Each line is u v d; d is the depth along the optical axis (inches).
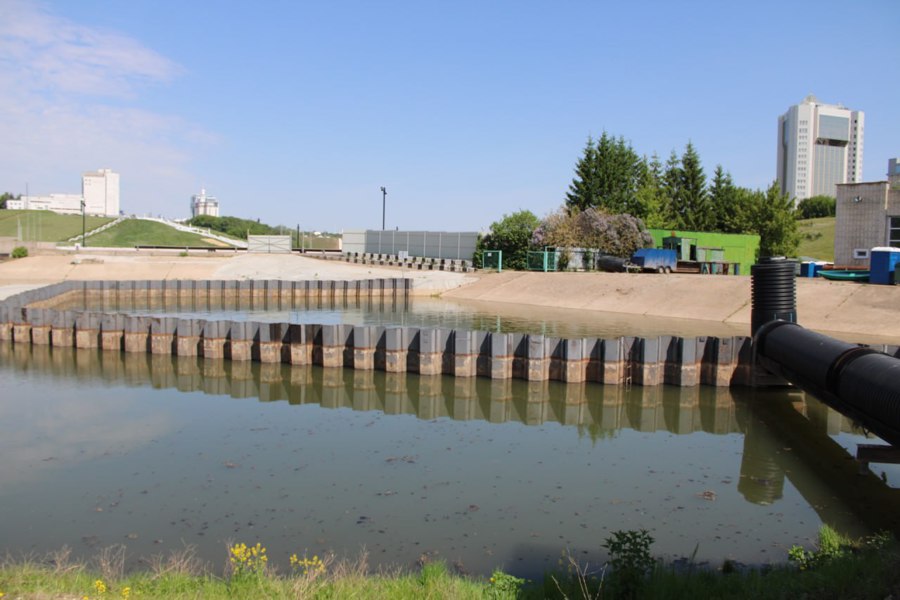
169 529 457.1
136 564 404.8
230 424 722.2
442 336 953.5
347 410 796.6
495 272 2266.2
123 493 520.7
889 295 1333.7
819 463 614.2
